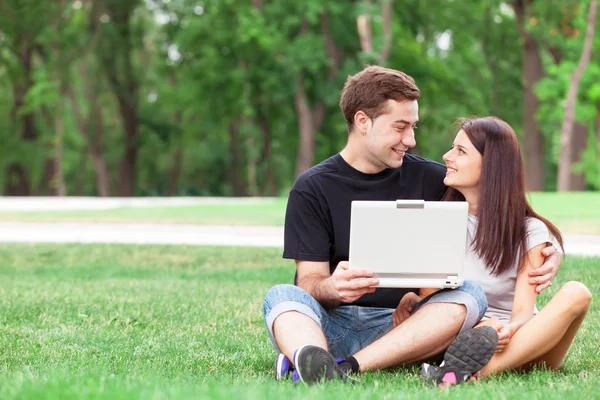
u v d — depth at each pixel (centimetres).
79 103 4753
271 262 1227
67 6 4097
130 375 454
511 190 460
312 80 3600
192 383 417
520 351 444
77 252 1355
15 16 4056
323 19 3541
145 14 4684
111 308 795
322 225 475
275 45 3475
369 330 481
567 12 3406
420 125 3962
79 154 5062
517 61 4297
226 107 3862
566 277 935
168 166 5422
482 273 470
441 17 3919
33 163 4547
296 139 4044
